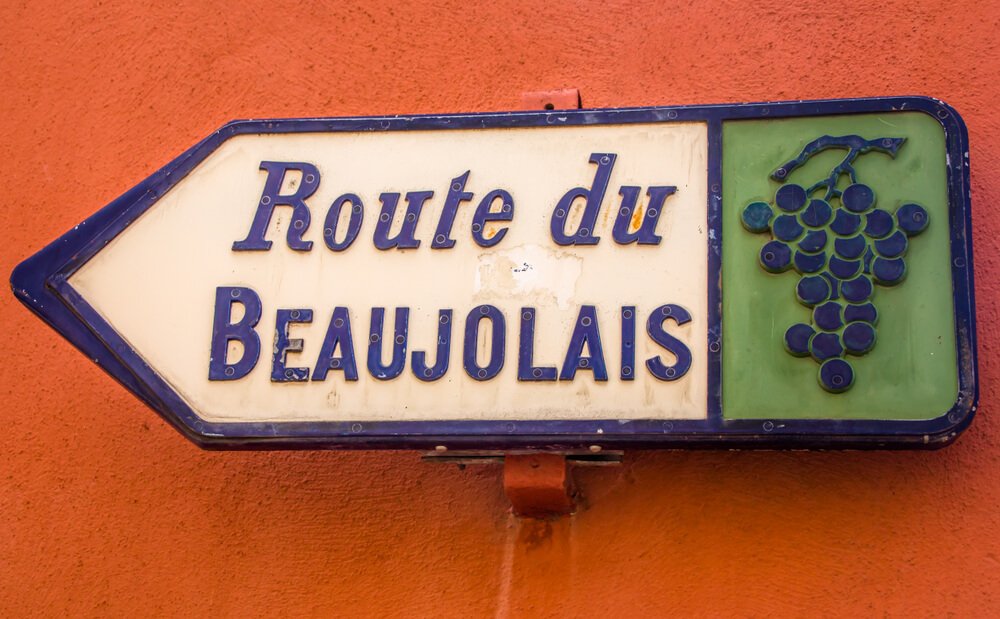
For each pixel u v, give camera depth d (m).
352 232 3.41
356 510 3.51
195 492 3.60
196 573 3.51
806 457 3.36
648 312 3.24
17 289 3.42
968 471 3.27
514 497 3.33
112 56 4.15
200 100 4.05
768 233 3.27
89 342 3.39
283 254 3.42
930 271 3.18
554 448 3.22
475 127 3.46
